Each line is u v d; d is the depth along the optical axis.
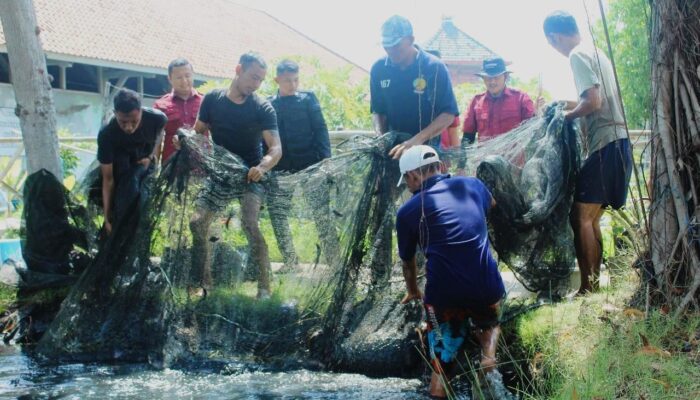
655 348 3.96
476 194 4.49
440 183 4.50
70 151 13.38
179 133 5.70
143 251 5.75
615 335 4.30
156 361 5.42
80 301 5.75
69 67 23.70
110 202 6.14
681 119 4.52
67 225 6.67
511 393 4.38
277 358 5.41
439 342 4.42
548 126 5.62
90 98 22.62
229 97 5.91
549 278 5.66
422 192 4.43
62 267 6.64
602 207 5.60
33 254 6.62
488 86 7.13
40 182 6.62
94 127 22.84
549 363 4.38
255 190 5.72
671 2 4.52
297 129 6.80
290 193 5.72
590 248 5.57
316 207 5.66
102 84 23.16
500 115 7.08
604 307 4.72
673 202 4.54
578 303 5.24
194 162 5.70
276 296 5.63
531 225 5.42
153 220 5.76
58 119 21.56
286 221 5.69
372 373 5.13
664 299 4.53
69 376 5.17
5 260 6.98
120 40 24.36
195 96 7.15
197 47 28.36
